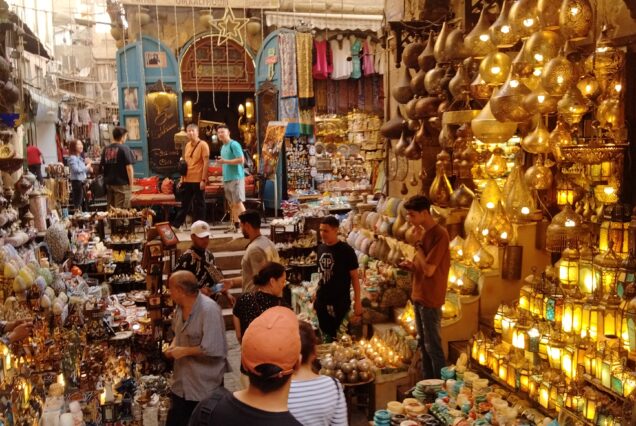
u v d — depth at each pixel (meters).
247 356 1.75
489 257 5.34
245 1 13.09
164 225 6.29
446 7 6.61
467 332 5.44
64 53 16.94
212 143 15.75
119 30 12.77
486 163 5.33
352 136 13.41
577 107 3.62
